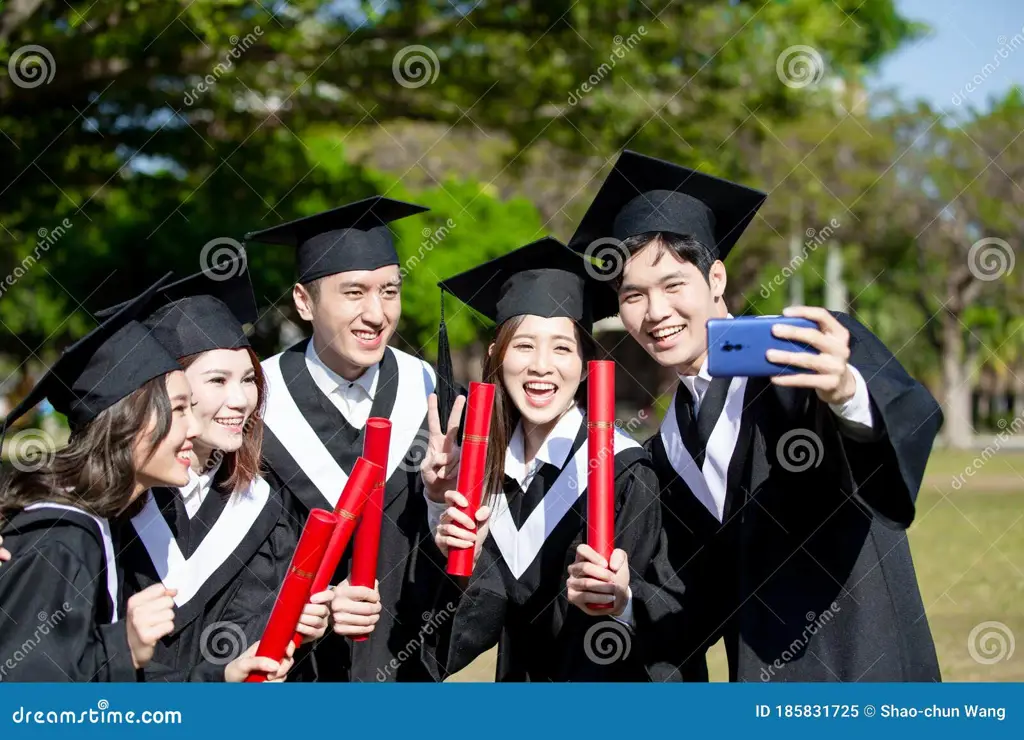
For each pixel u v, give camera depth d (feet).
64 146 32.86
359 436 13.43
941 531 37.35
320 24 32.65
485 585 12.11
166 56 30.86
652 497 11.93
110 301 33.55
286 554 12.59
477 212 49.34
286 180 34.22
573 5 32.71
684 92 36.32
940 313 97.09
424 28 32.96
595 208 12.76
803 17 37.88
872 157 75.77
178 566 11.96
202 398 11.73
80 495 10.33
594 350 12.56
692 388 11.83
